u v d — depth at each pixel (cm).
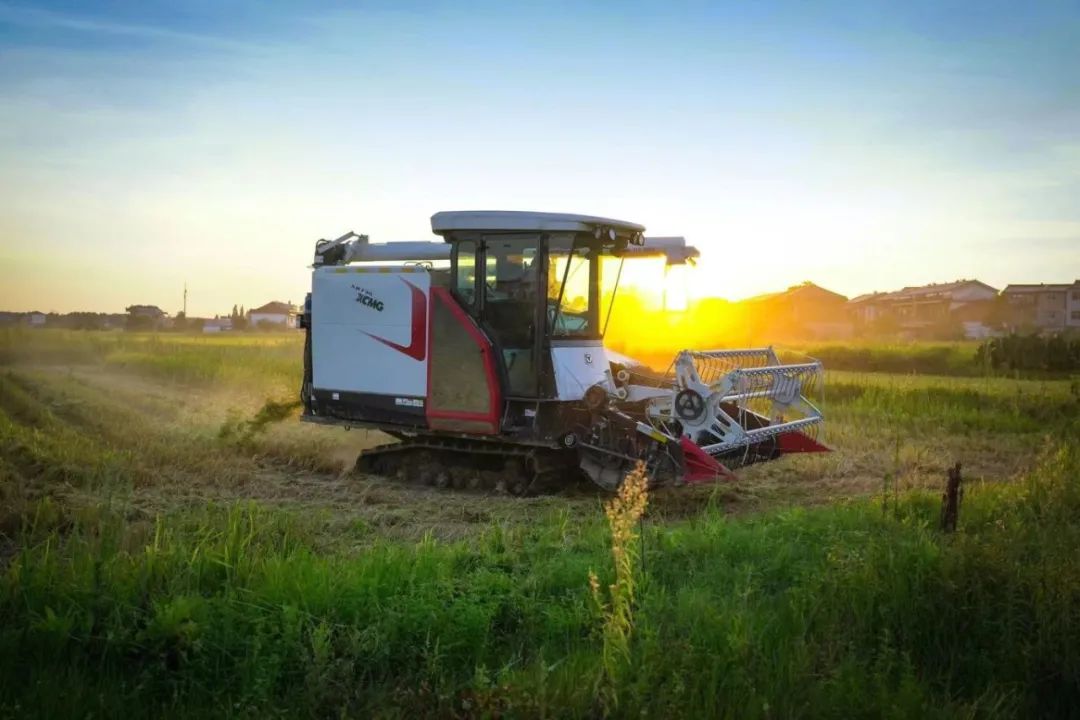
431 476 1123
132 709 449
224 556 632
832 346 3422
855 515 789
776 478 1174
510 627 559
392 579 594
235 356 2797
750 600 595
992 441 1498
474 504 991
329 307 1202
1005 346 2850
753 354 1106
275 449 1280
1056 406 1789
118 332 5197
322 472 1195
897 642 539
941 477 1180
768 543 713
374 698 451
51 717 429
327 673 460
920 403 1838
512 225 1038
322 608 545
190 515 797
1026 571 575
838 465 1236
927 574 584
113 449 1145
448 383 1084
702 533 737
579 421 1049
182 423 1528
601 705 434
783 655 491
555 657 517
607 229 1051
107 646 496
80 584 561
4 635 495
